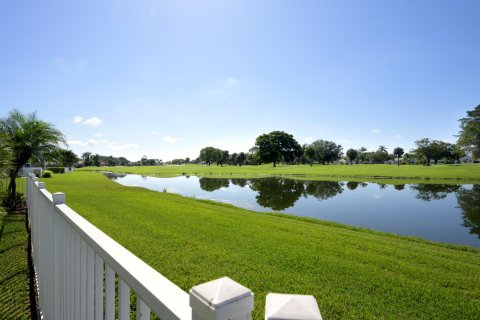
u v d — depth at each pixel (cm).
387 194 2262
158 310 69
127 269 86
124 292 94
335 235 737
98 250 112
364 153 10556
